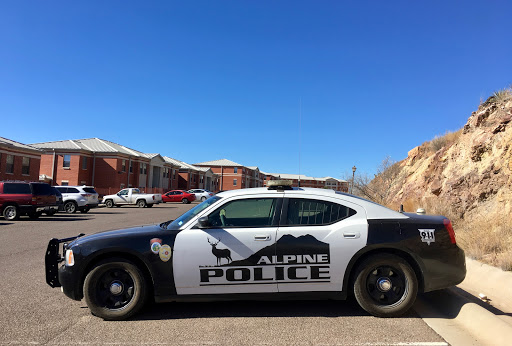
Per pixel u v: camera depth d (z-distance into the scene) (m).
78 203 23.06
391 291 4.35
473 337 3.79
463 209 9.70
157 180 55.91
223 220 4.52
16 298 5.23
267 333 3.90
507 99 10.62
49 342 3.72
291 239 4.30
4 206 17.41
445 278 4.32
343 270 4.28
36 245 10.02
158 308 4.75
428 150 17.09
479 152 9.99
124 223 16.36
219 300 4.34
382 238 4.29
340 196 4.61
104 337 3.85
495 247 6.65
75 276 4.32
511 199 8.01
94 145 44.91
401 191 16.61
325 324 4.14
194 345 3.63
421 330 3.97
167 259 4.27
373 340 3.71
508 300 4.82
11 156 31.23
